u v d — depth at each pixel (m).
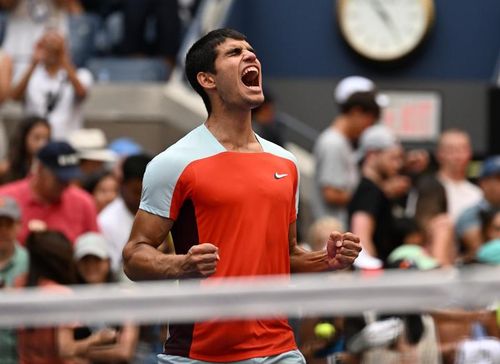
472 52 32.72
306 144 31.77
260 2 32.78
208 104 11.82
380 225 20.59
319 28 32.69
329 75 32.66
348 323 11.44
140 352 11.49
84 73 25.61
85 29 28.91
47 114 25.03
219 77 11.68
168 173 11.55
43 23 27.80
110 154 22.55
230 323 11.38
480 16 32.72
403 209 23.31
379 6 32.34
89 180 21.91
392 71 32.62
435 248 20.98
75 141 23.95
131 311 9.74
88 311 9.74
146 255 11.38
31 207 18.72
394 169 21.31
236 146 11.73
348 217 21.05
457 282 9.79
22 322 9.71
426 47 32.59
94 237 17.50
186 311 9.75
